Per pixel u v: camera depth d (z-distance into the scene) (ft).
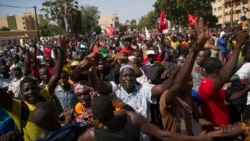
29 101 12.50
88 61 12.87
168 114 11.63
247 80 16.55
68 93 17.58
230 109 15.06
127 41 30.04
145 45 37.60
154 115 13.66
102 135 9.37
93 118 9.66
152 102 12.89
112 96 13.08
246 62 17.26
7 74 25.30
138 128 9.74
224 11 276.21
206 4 183.42
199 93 13.47
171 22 191.01
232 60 12.16
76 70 12.92
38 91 12.80
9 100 11.87
